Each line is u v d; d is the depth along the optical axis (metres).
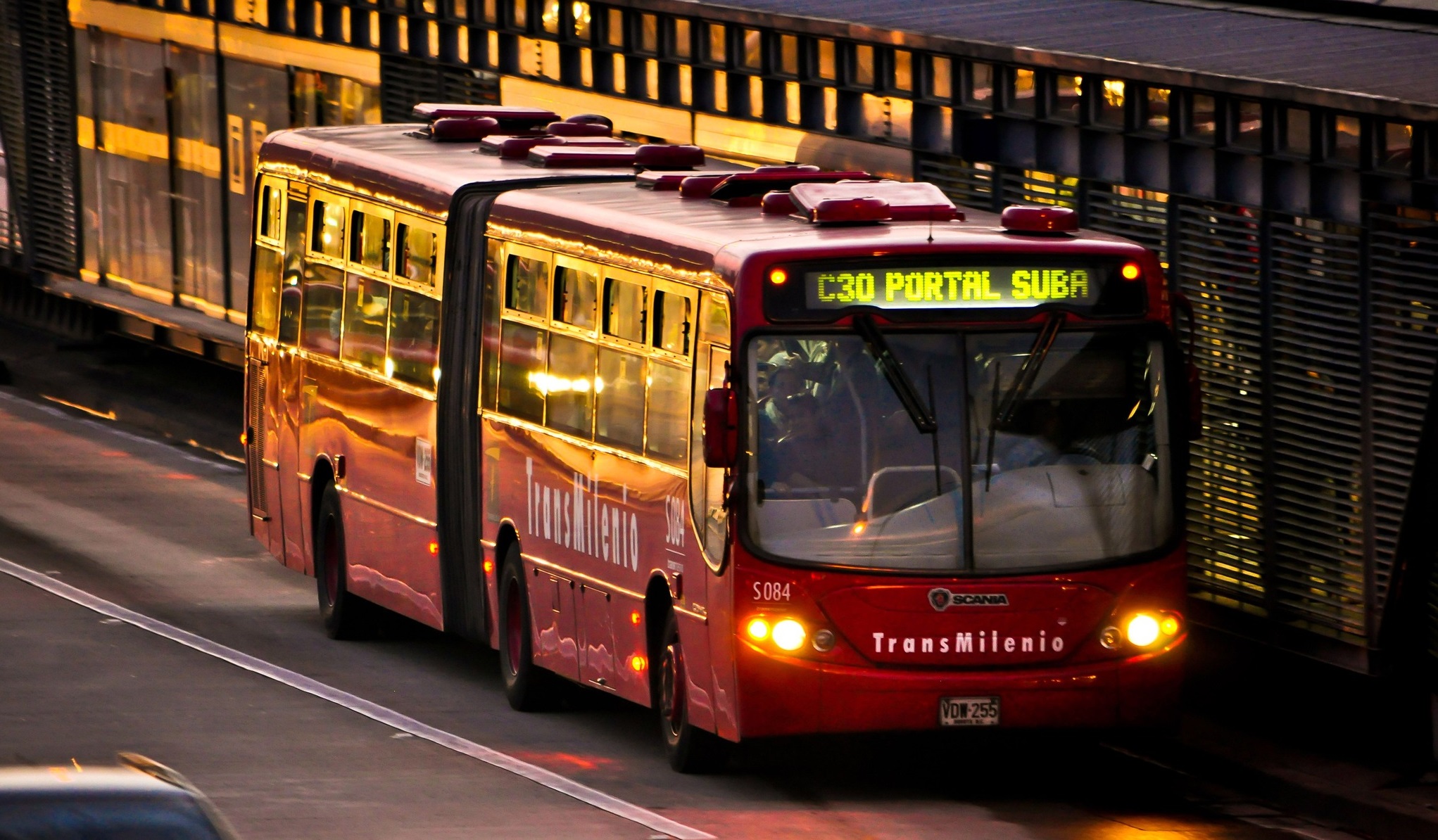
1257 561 56.50
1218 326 57.81
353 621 68.19
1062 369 48.16
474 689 61.38
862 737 47.91
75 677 60.69
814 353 47.75
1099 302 48.41
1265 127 55.62
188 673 61.53
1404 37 61.84
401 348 64.50
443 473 62.25
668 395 51.06
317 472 70.56
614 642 53.88
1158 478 48.31
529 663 58.00
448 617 62.41
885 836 44.72
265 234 75.38
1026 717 47.38
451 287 61.91
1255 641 56.25
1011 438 47.88
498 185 61.97
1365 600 52.94
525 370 58.44
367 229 67.19
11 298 135.38
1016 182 67.25
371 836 44.06
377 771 50.34
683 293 50.38
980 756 53.47
